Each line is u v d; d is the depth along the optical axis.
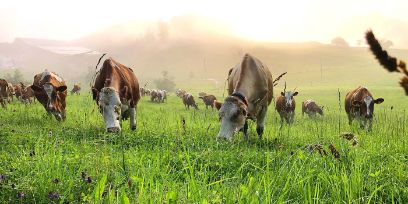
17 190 4.61
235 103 10.53
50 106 14.45
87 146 7.86
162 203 3.96
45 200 4.37
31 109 20.48
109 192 4.14
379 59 1.21
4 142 8.41
